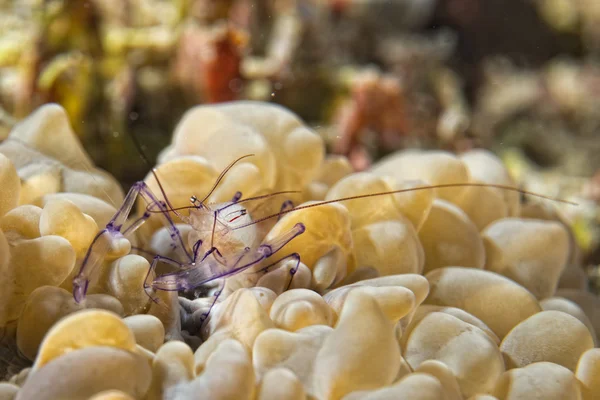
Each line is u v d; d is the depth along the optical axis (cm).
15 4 25
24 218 13
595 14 56
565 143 50
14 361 12
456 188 16
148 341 12
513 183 18
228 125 16
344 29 38
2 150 14
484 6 52
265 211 15
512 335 14
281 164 16
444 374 12
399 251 15
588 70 56
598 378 13
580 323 14
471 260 15
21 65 22
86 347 11
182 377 11
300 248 14
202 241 13
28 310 12
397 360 12
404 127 30
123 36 25
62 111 15
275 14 32
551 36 57
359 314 12
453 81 43
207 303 14
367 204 15
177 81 26
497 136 49
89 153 22
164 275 13
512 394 12
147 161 19
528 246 16
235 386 11
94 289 13
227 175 15
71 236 13
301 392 11
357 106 29
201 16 27
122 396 11
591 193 32
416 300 13
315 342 12
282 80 30
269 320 12
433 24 52
